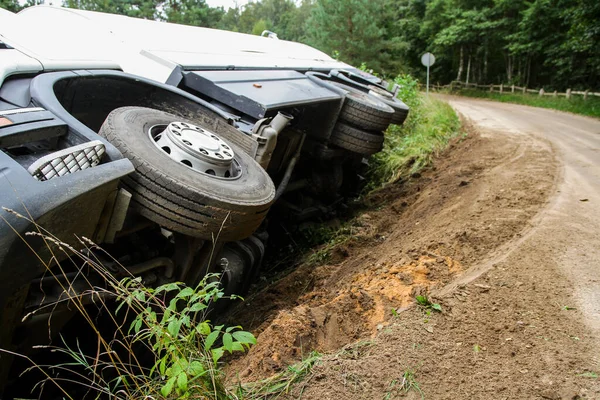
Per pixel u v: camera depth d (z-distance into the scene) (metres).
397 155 10.23
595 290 3.47
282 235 6.97
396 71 32.22
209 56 6.00
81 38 5.14
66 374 3.21
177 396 2.30
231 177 3.46
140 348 3.46
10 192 2.31
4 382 2.57
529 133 12.37
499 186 6.29
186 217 3.06
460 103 27.31
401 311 3.17
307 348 2.93
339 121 6.98
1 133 2.55
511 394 2.43
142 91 4.30
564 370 2.61
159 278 3.44
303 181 7.33
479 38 40.69
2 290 2.31
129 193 2.85
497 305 3.23
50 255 2.44
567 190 6.11
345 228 6.84
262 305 4.61
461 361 2.68
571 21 24.67
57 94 3.61
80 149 2.62
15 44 3.90
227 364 3.16
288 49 9.03
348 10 30.58
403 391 2.44
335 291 4.17
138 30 6.01
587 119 19.00
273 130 4.41
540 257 3.97
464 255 4.15
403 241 5.25
